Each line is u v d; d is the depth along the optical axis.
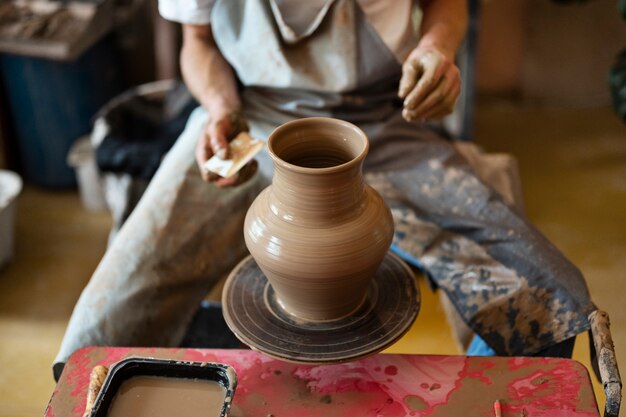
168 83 2.91
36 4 3.02
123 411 1.20
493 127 3.56
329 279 1.22
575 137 3.47
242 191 1.82
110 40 3.11
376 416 1.24
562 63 3.59
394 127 1.84
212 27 1.84
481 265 1.64
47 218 3.08
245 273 1.44
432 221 1.71
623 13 2.69
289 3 1.70
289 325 1.32
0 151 3.19
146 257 1.69
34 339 2.49
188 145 1.90
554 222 2.95
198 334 2.01
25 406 2.24
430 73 1.55
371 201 1.27
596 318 1.42
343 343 1.27
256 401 1.27
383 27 1.73
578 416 1.22
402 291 1.37
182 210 1.77
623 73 2.78
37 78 2.95
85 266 2.81
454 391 1.28
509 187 2.06
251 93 1.87
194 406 1.21
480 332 1.60
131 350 1.38
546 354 1.58
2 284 2.73
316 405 1.26
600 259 2.76
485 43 3.59
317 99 1.79
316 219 1.21
